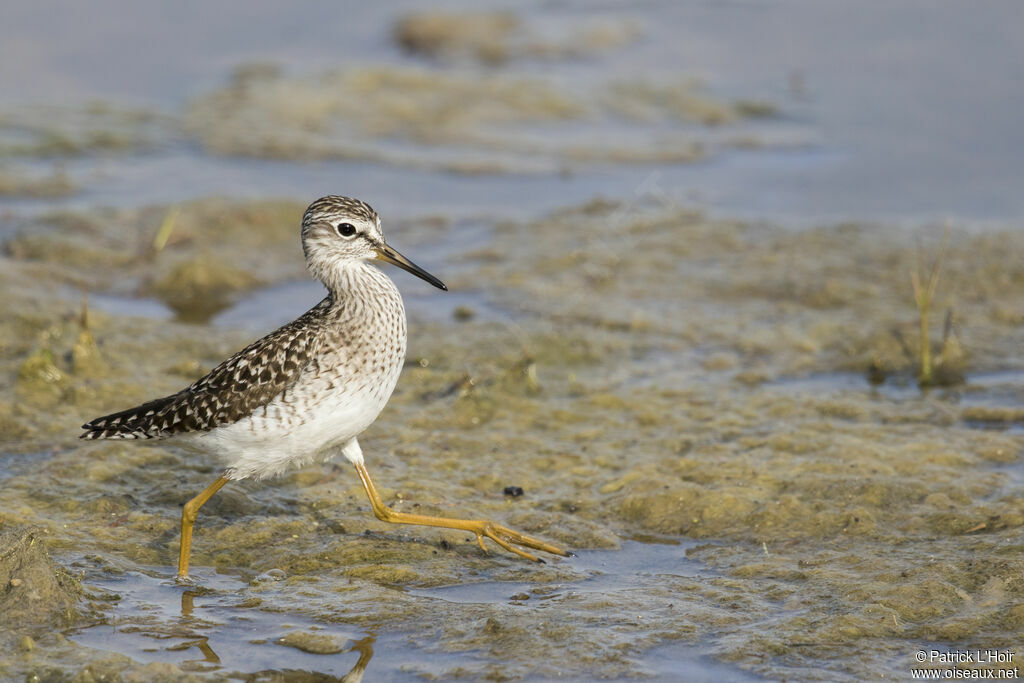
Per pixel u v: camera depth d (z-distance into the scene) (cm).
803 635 893
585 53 2688
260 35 2806
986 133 2242
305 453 991
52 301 1580
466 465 1205
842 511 1082
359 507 1112
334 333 975
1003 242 1789
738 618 922
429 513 1098
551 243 1833
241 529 1067
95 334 1491
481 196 2059
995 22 2778
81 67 2600
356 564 1016
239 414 959
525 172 2159
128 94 2502
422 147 2269
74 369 1374
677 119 2369
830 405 1323
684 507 1105
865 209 1972
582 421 1308
